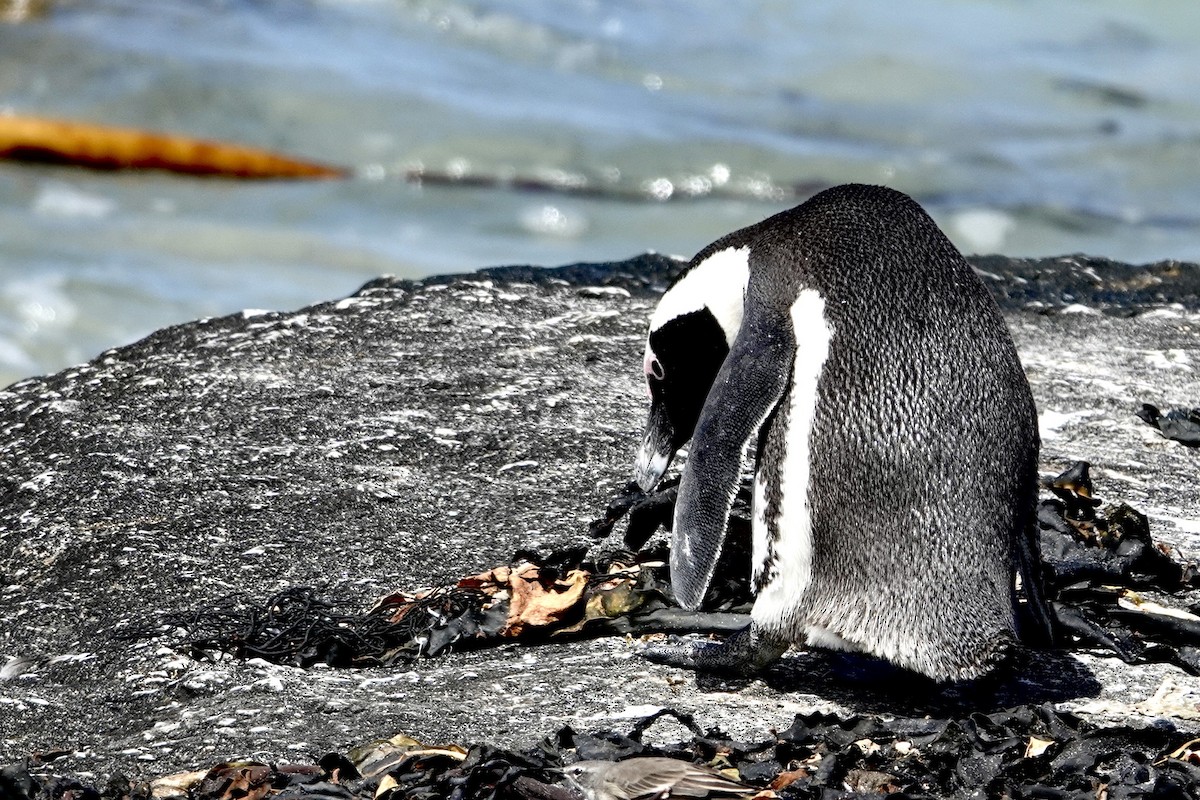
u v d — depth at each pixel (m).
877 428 18.70
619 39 86.81
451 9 86.88
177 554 24.11
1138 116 80.38
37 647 22.25
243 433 28.25
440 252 57.75
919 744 17.50
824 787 16.39
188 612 22.34
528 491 26.14
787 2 97.44
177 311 50.00
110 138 65.06
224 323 33.47
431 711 19.03
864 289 19.52
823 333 19.42
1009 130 77.19
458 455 27.47
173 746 18.41
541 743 17.62
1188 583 22.89
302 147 67.38
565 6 90.56
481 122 70.56
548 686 19.80
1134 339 36.06
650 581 22.00
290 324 33.12
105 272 52.62
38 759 18.47
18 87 69.44
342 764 17.22
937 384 18.75
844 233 20.31
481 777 16.44
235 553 24.14
